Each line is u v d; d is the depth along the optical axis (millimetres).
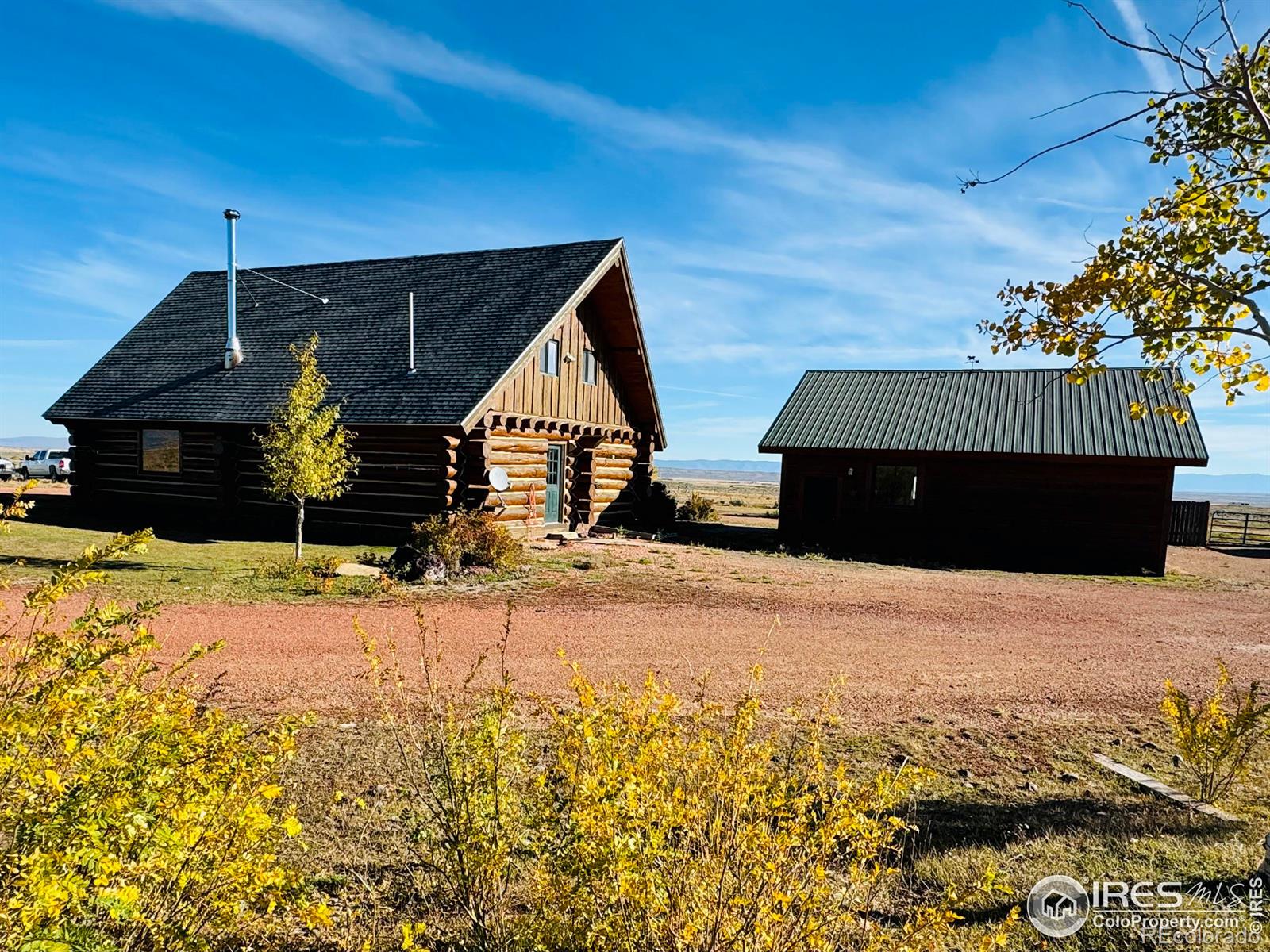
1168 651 10641
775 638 10523
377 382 18656
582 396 21781
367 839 4602
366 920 3797
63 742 2732
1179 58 4703
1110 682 8852
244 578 13094
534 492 19734
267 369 20719
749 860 2854
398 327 20562
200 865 2889
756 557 19203
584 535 20938
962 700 7949
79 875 2531
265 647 8906
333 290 23156
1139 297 5516
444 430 17312
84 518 20344
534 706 6977
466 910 3393
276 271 24938
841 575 16797
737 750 3170
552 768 3969
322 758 5742
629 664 8797
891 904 4031
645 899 2795
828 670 8859
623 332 22750
